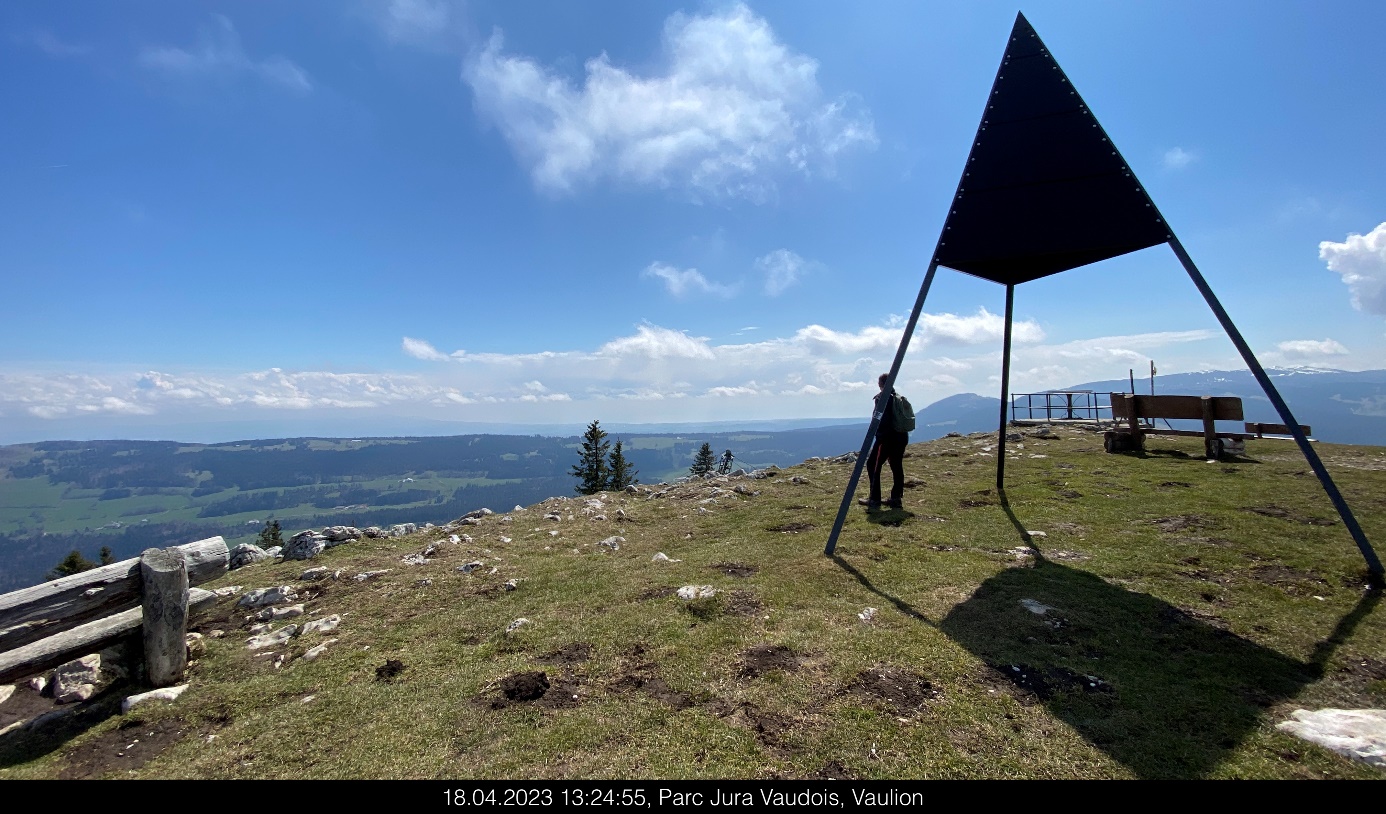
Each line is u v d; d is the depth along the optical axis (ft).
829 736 14.65
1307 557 24.34
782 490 46.60
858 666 17.71
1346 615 19.69
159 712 17.74
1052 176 27.81
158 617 19.51
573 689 17.67
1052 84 28.43
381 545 36.63
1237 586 22.33
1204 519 30.09
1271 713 14.87
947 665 17.60
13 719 17.69
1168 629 19.45
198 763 15.16
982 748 14.02
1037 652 18.22
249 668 20.68
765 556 29.22
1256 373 24.58
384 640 22.29
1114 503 34.50
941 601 22.38
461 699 17.57
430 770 14.37
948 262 29.58
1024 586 23.34
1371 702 15.03
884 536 31.27
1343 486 34.42
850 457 59.11
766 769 13.67
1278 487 35.09
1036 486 40.24
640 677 18.07
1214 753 13.50
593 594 25.61
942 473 47.75
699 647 19.63
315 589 28.17
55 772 15.05
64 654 18.04
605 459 230.68
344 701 17.88
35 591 17.93
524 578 28.25
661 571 28.09
